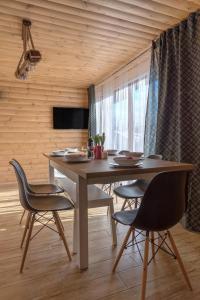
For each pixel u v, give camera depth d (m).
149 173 1.78
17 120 5.40
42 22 2.75
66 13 2.59
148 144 3.36
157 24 2.88
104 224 2.87
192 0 2.41
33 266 1.97
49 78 5.16
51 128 5.73
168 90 2.99
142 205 1.43
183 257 2.08
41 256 2.13
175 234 2.56
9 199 4.05
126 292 1.65
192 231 2.64
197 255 2.11
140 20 2.78
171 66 2.97
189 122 2.70
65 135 5.89
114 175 1.65
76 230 2.15
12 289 1.69
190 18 2.62
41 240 2.45
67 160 2.15
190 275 1.83
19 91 5.38
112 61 4.13
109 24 2.85
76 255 2.14
